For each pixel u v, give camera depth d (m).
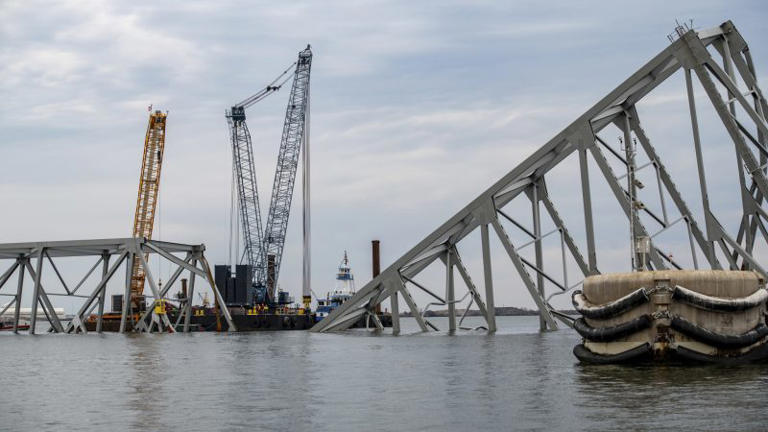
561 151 81.50
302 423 25.44
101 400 32.56
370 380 38.59
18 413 29.08
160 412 28.52
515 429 23.30
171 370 47.75
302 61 180.00
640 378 33.09
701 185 69.44
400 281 91.81
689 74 71.62
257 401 31.09
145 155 162.00
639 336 36.94
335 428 24.39
